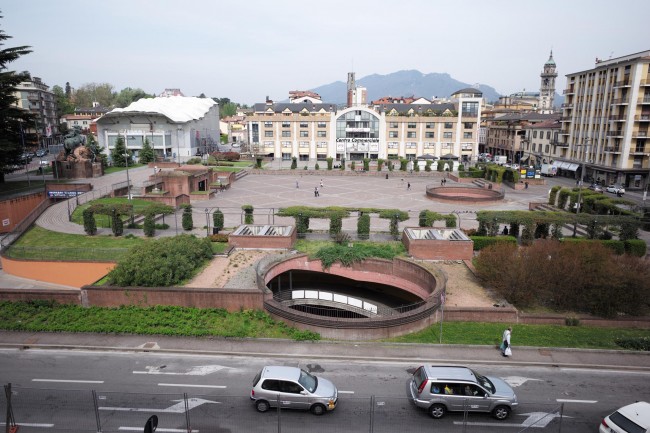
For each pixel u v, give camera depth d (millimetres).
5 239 43875
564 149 102062
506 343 25016
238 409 19844
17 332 27219
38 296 30844
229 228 49094
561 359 25078
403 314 28125
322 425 18750
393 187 82062
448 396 19312
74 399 20500
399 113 125562
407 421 19203
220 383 22125
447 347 26172
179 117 113250
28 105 125938
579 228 51906
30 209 57562
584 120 93750
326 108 130875
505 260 32500
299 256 38250
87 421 18828
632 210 54312
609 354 25750
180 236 38312
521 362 24641
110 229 46625
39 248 38375
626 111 80812
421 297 34906
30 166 89938
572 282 31094
